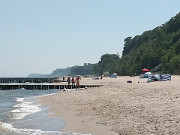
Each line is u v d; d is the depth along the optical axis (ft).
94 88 162.71
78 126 53.62
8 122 63.77
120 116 55.83
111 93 108.58
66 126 55.11
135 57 556.51
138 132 41.39
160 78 172.45
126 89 116.98
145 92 90.84
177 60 368.07
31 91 228.63
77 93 137.18
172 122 43.78
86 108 75.92
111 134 43.60
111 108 67.97
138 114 54.60
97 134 45.16
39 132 51.34
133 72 503.61
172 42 485.56
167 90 87.15
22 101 123.44
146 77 280.31
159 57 472.85
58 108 84.69
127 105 68.08
